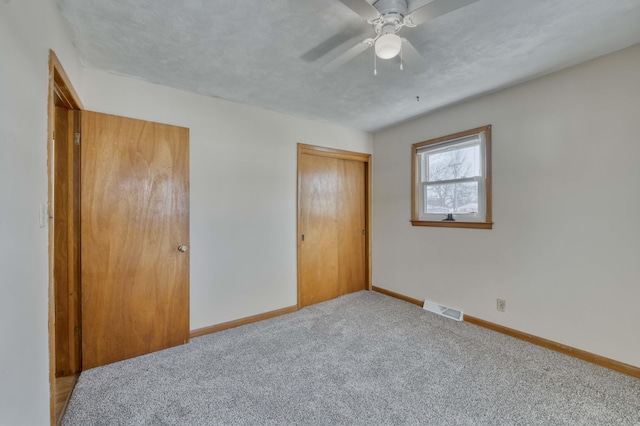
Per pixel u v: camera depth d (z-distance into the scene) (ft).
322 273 12.23
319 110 10.44
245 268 9.83
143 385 6.26
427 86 8.45
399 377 6.54
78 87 6.74
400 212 12.28
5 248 3.06
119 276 7.25
